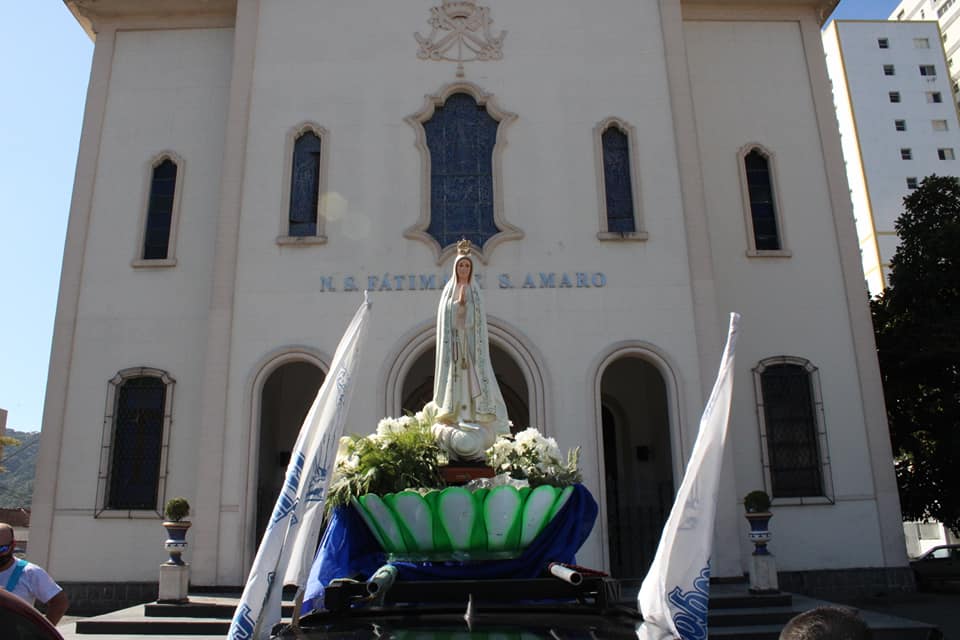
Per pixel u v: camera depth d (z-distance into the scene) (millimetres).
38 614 2822
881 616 12258
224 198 15656
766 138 17578
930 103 54812
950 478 18688
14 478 82312
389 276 15289
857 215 54906
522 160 15961
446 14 16734
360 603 3703
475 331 6145
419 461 4973
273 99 16281
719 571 14172
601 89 16391
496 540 4301
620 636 3131
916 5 65875
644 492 17812
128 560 14930
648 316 15156
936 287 18812
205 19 17766
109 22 17797
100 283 16281
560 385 14797
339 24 16688
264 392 16750
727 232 17000
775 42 18156
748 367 16172
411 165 15914
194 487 15211
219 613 11969
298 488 3605
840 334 16469
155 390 15797
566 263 15398
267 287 15266
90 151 16969
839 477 15727
